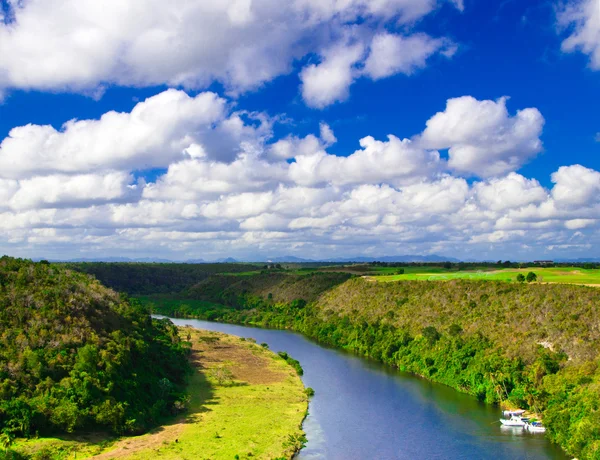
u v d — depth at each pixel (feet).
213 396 310.45
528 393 276.00
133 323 354.33
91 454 208.03
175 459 206.59
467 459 222.89
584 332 285.84
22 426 211.82
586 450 205.77
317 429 262.47
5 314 271.69
